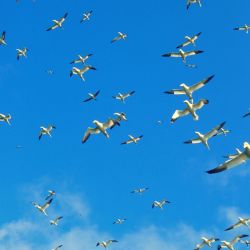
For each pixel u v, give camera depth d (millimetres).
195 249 59062
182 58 55719
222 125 46781
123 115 49438
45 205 61031
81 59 62125
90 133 49062
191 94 48688
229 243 57094
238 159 25781
